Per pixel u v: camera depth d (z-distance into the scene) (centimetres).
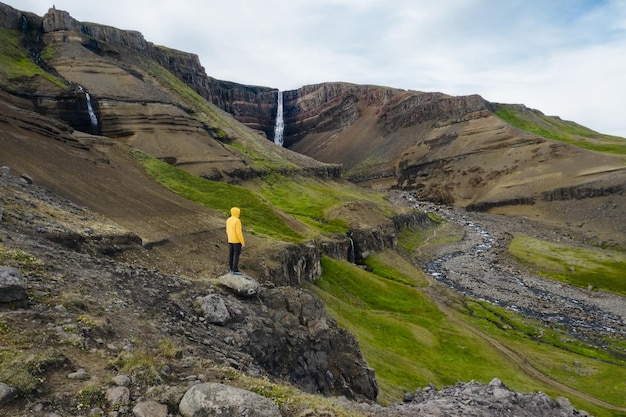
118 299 1828
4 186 2983
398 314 7656
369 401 2594
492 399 2303
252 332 2172
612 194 19212
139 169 9125
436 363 5541
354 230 12131
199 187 9338
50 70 16212
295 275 6322
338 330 2855
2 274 1402
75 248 2541
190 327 1909
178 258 3897
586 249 14600
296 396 1403
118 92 16100
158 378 1252
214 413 1120
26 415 974
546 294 10594
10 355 1123
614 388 5459
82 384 1134
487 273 12275
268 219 8619
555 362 6278
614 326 8538
